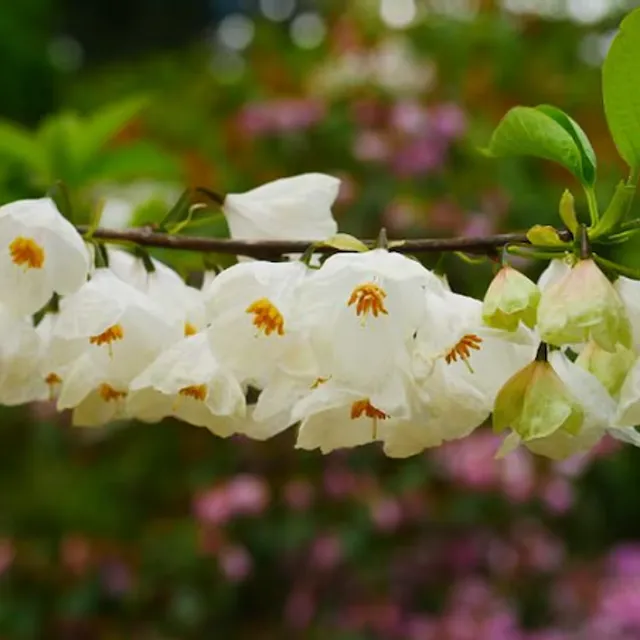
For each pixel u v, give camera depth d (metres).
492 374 0.43
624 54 0.42
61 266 0.44
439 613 0.94
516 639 0.88
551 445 0.43
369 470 0.99
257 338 0.43
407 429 0.44
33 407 1.08
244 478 0.97
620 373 0.43
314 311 0.42
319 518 0.98
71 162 0.58
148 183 0.74
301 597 0.96
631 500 1.07
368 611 0.93
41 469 1.15
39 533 1.09
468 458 0.94
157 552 1.00
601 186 1.04
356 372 0.42
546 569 0.96
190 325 0.46
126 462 1.12
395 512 0.95
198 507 0.95
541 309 0.41
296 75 1.24
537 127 0.44
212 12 2.48
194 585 0.98
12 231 0.44
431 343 0.42
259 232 0.48
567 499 0.96
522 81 1.20
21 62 1.48
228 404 0.44
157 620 1.00
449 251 0.43
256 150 1.10
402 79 1.11
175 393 0.44
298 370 0.43
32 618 0.98
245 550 0.97
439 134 1.02
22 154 0.58
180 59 1.67
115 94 1.53
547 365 0.42
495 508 0.97
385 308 0.42
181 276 0.51
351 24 1.24
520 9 1.29
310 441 0.44
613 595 0.89
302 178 0.48
